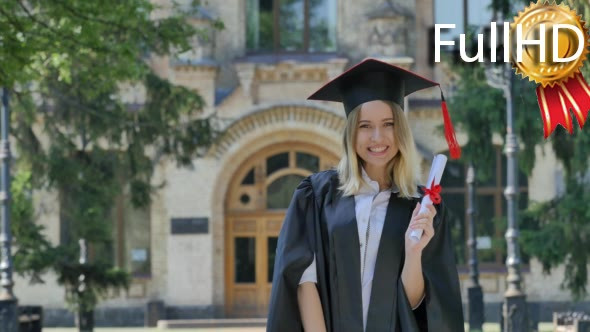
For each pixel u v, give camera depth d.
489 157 27.84
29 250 28.56
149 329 35.62
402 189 5.59
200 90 37.34
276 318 5.46
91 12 19.48
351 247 5.50
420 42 37.81
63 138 27.84
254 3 38.31
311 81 37.41
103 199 28.09
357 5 38.09
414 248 5.40
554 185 37.12
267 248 37.97
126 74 21.48
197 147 28.08
